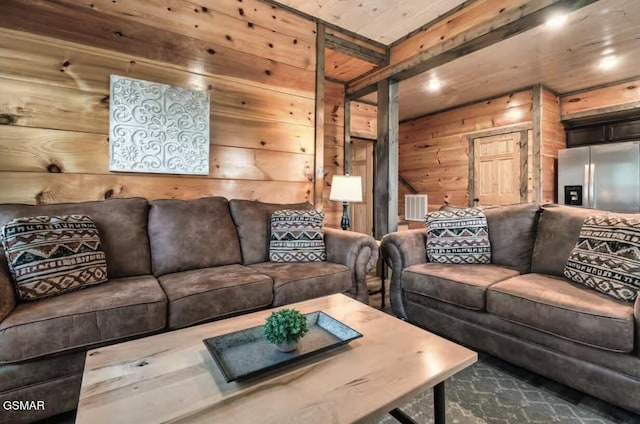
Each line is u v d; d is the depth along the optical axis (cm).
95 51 221
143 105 238
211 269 217
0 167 196
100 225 198
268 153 299
